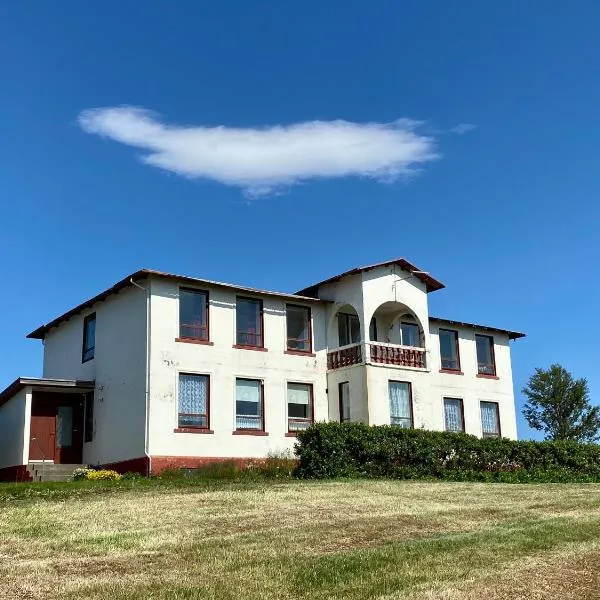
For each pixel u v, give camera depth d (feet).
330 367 109.91
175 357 95.14
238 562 43.14
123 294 100.27
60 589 37.83
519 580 38.78
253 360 102.32
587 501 68.95
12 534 52.31
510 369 132.67
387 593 36.40
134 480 83.15
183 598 35.91
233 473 88.63
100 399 101.19
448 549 45.88
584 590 37.42
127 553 45.93
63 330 114.01
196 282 98.12
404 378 109.29
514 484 87.92
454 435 99.19
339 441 89.45
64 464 99.45
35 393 102.06
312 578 39.17
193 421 95.40
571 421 165.37
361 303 107.96
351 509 62.13
